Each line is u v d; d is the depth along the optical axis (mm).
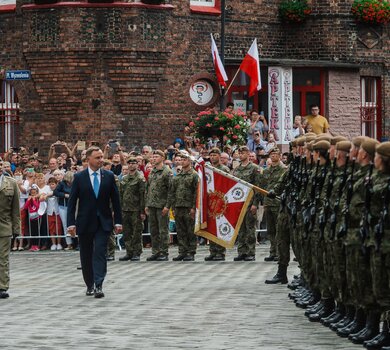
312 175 26750
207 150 49344
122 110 53406
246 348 22312
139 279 34812
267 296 30422
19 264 39906
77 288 32625
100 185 30484
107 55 52719
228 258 42031
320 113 58031
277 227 33031
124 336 23859
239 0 56688
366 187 22125
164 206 41250
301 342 23047
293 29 58500
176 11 54156
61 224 44750
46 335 24062
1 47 54156
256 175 39906
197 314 27125
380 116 60594
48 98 53219
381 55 59750
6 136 54594
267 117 56781
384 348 21938
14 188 30703
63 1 52250
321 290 25984
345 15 58219
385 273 21891
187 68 54781
